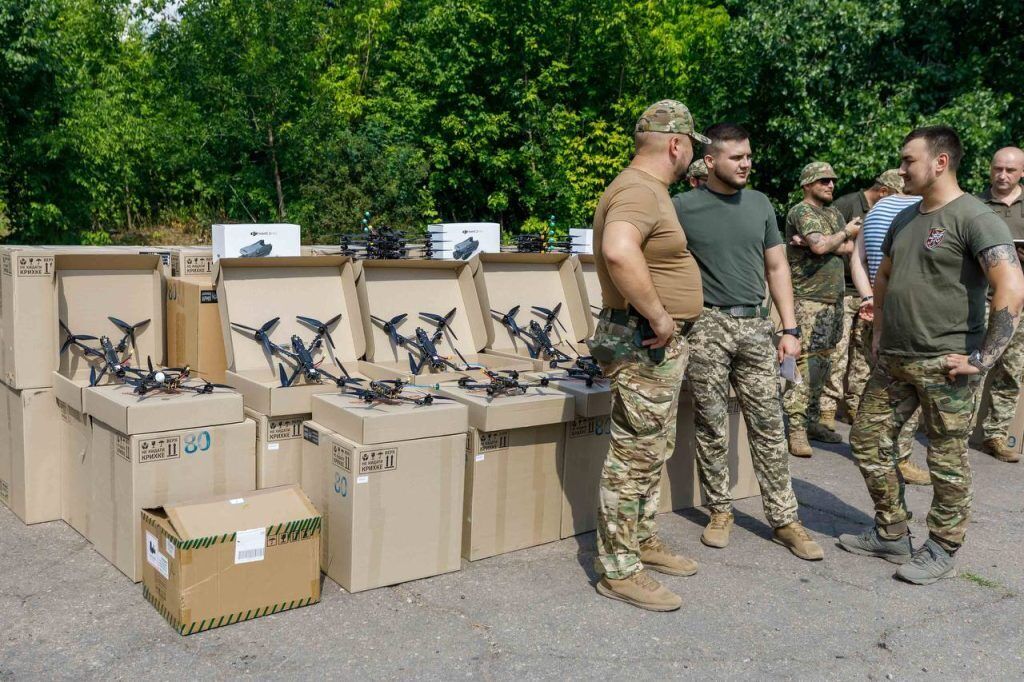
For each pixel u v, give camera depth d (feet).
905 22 39.81
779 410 12.66
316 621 10.02
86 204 43.50
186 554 9.45
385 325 14.53
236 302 13.32
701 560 12.34
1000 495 15.89
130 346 13.32
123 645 9.32
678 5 63.87
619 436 10.60
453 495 11.38
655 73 61.36
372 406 11.14
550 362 15.12
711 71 47.11
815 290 17.69
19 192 41.45
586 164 58.80
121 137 52.85
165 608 9.88
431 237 17.99
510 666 9.16
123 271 13.42
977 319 11.16
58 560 11.52
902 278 11.45
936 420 11.35
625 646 9.70
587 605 10.69
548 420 12.13
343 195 48.34
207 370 13.19
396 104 56.90
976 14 38.99
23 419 12.57
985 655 9.79
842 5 38.06
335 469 10.84
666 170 10.47
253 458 11.53
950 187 11.21
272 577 10.05
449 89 55.93
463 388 12.76
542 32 57.31
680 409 14.20
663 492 14.29
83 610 10.11
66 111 42.24
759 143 43.16
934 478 11.61
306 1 52.34
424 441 10.98
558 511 12.78
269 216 51.83
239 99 49.85
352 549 10.62
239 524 9.96
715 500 12.91
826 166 17.38
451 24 57.00
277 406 11.59
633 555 10.80
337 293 14.33
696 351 12.43
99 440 11.46
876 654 9.73
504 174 57.82
